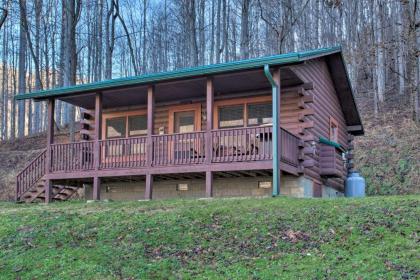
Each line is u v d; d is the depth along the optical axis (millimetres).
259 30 43719
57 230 10438
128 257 8852
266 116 16062
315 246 8562
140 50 48500
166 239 9500
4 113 46250
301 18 39656
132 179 16609
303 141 15258
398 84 33500
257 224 9750
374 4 34156
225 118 16656
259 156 13500
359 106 32125
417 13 27312
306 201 11250
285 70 14125
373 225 9023
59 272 8383
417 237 8305
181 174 15062
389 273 7152
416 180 21469
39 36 39094
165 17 46406
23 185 17375
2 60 45656
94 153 15906
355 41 35938
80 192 23625
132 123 18625
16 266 8766
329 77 18609
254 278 7578
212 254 8734
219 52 37250
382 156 24203
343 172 19828
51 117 16953
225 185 15500
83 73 47344
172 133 16109
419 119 26906
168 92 16594
